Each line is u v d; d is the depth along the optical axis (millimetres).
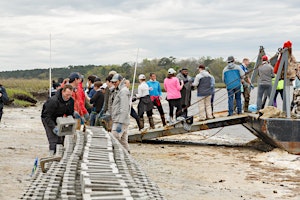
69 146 9570
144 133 18297
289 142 15797
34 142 16672
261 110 16406
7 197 8680
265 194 10586
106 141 10312
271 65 18672
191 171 13008
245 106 18234
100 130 12352
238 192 10703
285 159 14992
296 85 18141
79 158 8664
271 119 15812
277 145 15992
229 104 17812
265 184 11594
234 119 17500
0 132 19438
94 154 8695
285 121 15789
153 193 6652
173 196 9969
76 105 13109
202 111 18328
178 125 17984
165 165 13805
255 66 19359
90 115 15781
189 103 18844
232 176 12484
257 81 18500
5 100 18766
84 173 6918
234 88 17578
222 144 19375
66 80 12977
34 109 37438
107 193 6055
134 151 16500
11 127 21766
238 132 24469
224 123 17656
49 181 6785
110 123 14727
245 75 17578
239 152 16859
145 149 17125
